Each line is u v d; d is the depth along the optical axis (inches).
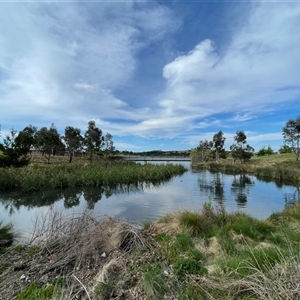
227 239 153.2
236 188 536.7
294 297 80.1
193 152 2034.9
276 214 226.4
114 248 148.5
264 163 1069.8
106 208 341.1
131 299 97.0
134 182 635.5
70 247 143.1
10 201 391.2
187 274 112.7
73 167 738.2
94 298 96.4
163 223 209.6
